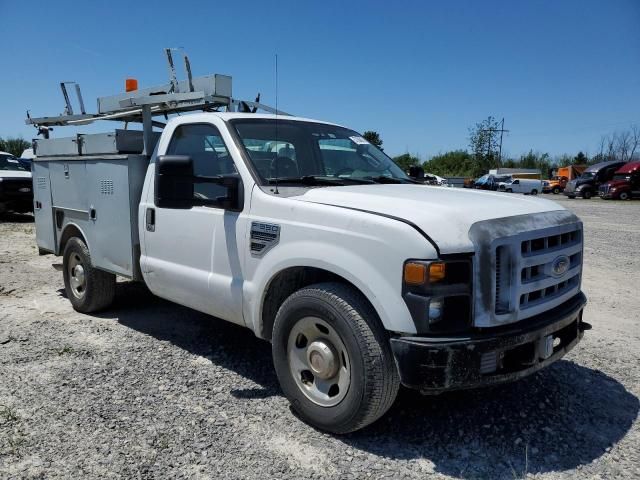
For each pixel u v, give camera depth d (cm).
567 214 371
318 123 485
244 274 383
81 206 558
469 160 7581
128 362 449
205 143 432
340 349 325
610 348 507
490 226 305
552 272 337
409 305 294
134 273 491
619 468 310
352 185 402
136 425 344
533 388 411
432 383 290
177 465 302
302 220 344
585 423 361
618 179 3666
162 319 568
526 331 312
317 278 364
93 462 303
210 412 365
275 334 359
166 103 516
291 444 327
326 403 336
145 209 469
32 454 309
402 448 326
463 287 299
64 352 469
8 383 404
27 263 888
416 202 326
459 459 315
